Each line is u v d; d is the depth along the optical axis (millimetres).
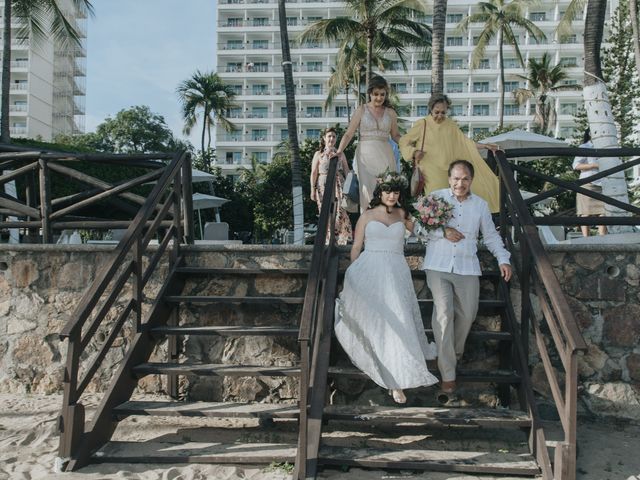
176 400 5609
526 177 21531
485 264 5445
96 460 4125
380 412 4223
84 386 4242
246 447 4367
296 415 4188
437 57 15109
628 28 26312
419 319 4535
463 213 4566
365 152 6039
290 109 18438
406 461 3967
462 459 4055
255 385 5617
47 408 5293
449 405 5387
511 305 4852
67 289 5758
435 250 4516
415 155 5758
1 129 20547
